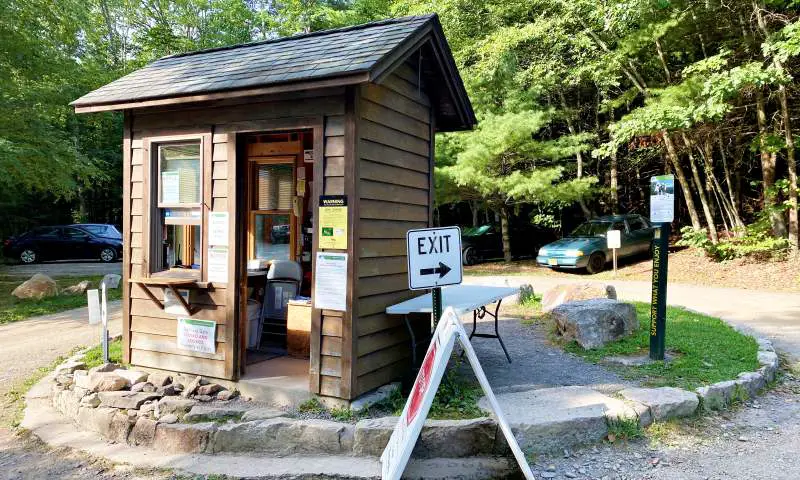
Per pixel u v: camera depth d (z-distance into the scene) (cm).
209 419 448
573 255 1516
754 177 1806
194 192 534
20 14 1362
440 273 430
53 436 466
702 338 675
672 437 429
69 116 1836
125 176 563
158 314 547
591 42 1541
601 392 493
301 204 648
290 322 598
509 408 439
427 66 546
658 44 1388
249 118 489
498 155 1655
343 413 440
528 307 972
